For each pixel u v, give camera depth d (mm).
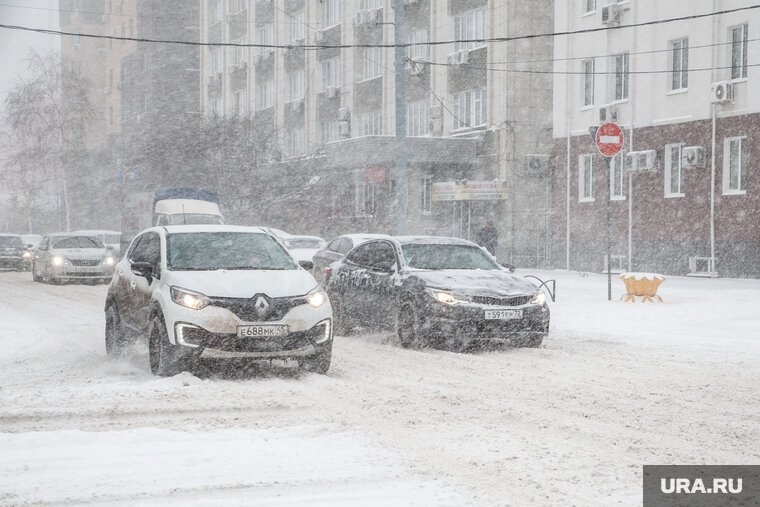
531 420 11602
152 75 117000
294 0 85375
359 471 9070
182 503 7984
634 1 48656
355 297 21484
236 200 72438
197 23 117875
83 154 101188
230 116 75938
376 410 12336
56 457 9578
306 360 15602
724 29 43781
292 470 9094
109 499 8141
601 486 8570
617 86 50594
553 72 54250
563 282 41312
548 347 19594
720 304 27781
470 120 60781
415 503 7996
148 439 10422
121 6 127812
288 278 15875
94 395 13320
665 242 46844
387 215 61188
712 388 14102
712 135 44156
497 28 57344
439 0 62750
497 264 21078
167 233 17203
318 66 80375
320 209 67125
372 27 71875
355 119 73875
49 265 43438
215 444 10219
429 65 64188
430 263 20531
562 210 53656
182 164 73750
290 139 85812
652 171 47312
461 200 58875
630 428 11125
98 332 22688
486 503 8008
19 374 15844
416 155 56938
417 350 19203
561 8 53500
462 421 11586
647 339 20906
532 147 56688
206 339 14633
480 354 18469
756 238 41969
